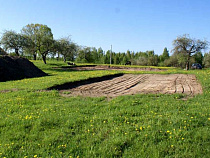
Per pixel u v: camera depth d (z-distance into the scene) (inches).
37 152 155.4
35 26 1818.4
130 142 170.7
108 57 3870.6
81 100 330.6
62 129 199.8
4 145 165.6
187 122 209.5
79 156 151.5
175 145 164.1
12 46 1283.2
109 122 217.5
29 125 210.8
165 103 291.4
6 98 337.4
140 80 629.0
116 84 543.5
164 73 817.5
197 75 669.9
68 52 2044.8
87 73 818.8
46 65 1508.4
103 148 160.6
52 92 388.8
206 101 306.8
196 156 148.8
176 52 1566.2
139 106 278.4
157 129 194.1
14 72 711.7
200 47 1491.1
